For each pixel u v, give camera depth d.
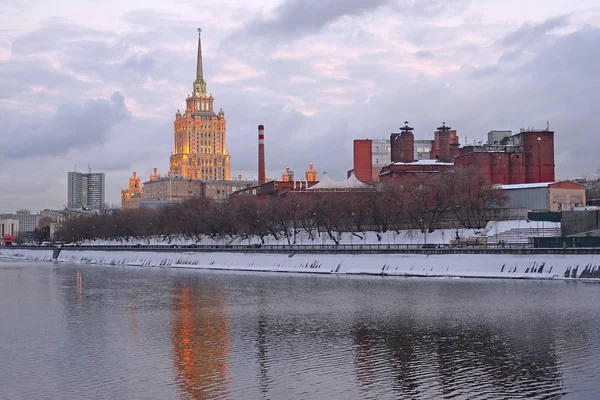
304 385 68.94
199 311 116.81
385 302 118.44
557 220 181.38
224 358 80.62
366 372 73.19
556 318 98.25
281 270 189.50
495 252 147.12
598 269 132.50
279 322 103.62
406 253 162.12
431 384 68.44
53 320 110.06
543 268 139.88
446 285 137.00
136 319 109.88
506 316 101.06
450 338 88.38
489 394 65.06
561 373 71.44
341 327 97.94
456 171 199.12
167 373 74.06
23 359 81.38
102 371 75.31
